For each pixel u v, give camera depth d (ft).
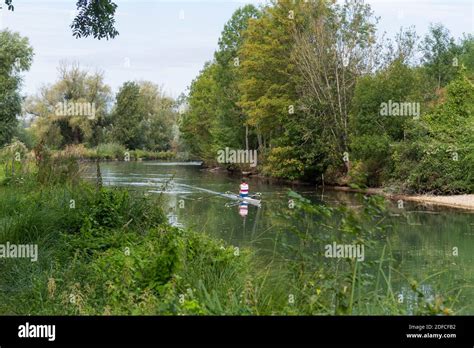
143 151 222.48
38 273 25.02
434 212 68.08
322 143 112.88
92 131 200.44
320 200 81.20
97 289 22.74
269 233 46.21
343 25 118.52
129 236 33.06
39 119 189.88
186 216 56.24
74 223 33.78
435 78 154.10
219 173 150.20
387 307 17.08
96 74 204.54
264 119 132.98
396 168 91.30
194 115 189.57
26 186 46.01
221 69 173.78
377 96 100.89
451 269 33.45
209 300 17.92
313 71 116.47
